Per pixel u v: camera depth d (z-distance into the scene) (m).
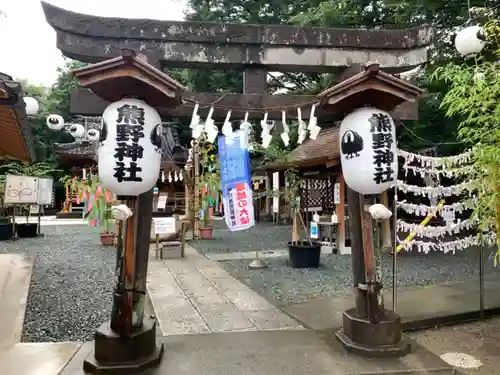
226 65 5.05
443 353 4.55
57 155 23.17
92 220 13.05
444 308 5.89
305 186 12.81
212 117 4.93
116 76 3.63
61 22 4.41
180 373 3.71
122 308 3.80
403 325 5.25
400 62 5.34
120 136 3.68
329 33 5.17
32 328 5.23
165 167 21.86
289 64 5.10
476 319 5.74
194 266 9.62
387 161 4.12
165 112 4.80
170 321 5.41
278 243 14.02
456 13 10.69
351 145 4.19
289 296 6.83
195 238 15.12
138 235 4.11
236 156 7.83
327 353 4.20
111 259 10.41
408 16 11.23
